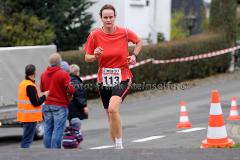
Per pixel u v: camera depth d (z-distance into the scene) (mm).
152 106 46156
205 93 51812
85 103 28109
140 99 50562
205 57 61812
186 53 59719
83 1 56562
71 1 55312
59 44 56156
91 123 39531
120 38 20234
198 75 61844
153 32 75688
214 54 62750
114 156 17750
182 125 35000
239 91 52031
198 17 96062
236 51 66188
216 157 17406
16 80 34719
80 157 17766
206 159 17094
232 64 65875
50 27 53719
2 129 40094
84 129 36938
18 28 52500
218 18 65125
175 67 58688
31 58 35531
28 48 35406
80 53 50500
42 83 26969
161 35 78750
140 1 71688
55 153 18672
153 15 77188
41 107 28375
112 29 20188
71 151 19016
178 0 96312
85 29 56625
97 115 43406
